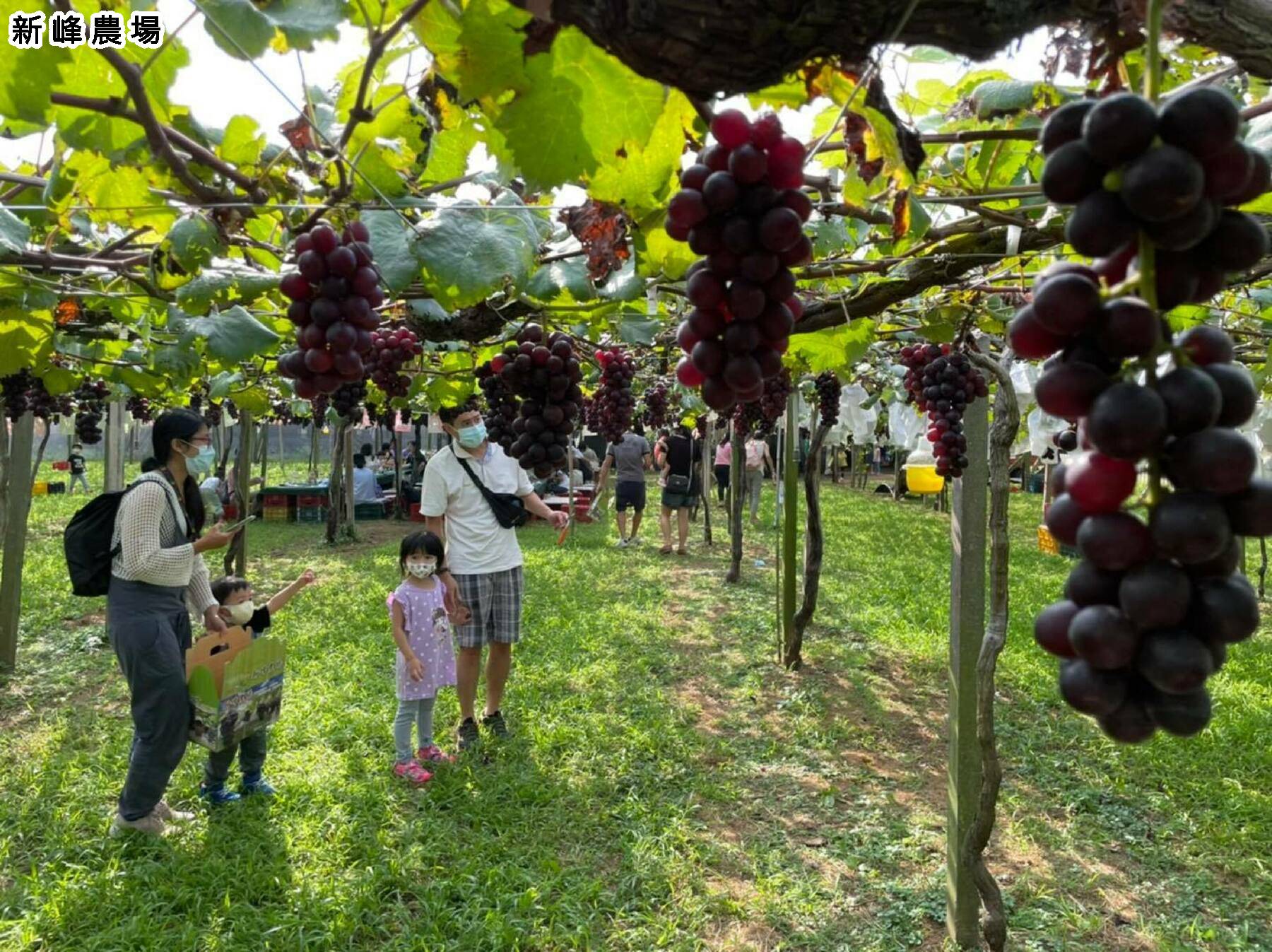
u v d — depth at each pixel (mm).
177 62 1528
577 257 2510
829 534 13281
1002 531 2674
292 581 9211
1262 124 1789
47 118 1405
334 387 1731
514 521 4766
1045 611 871
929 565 10516
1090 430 764
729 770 4578
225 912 3219
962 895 3104
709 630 7301
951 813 3145
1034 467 17906
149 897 3268
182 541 3705
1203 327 862
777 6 902
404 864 3562
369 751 4621
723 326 1256
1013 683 5895
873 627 7352
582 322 3508
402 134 2076
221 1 1362
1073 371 793
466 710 4738
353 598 8234
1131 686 799
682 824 3938
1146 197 701
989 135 1754
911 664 6375
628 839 3834
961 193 2363
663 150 1612
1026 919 3275
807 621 6109
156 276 2195
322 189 2008
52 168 2076
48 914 3129
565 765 4559
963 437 3504
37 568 9344
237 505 12672
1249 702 5598
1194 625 772
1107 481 792
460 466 4680
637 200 1706
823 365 4254
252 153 1895
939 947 3146
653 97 1420
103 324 4004
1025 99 2023
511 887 3453
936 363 3578
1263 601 9109
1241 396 797
